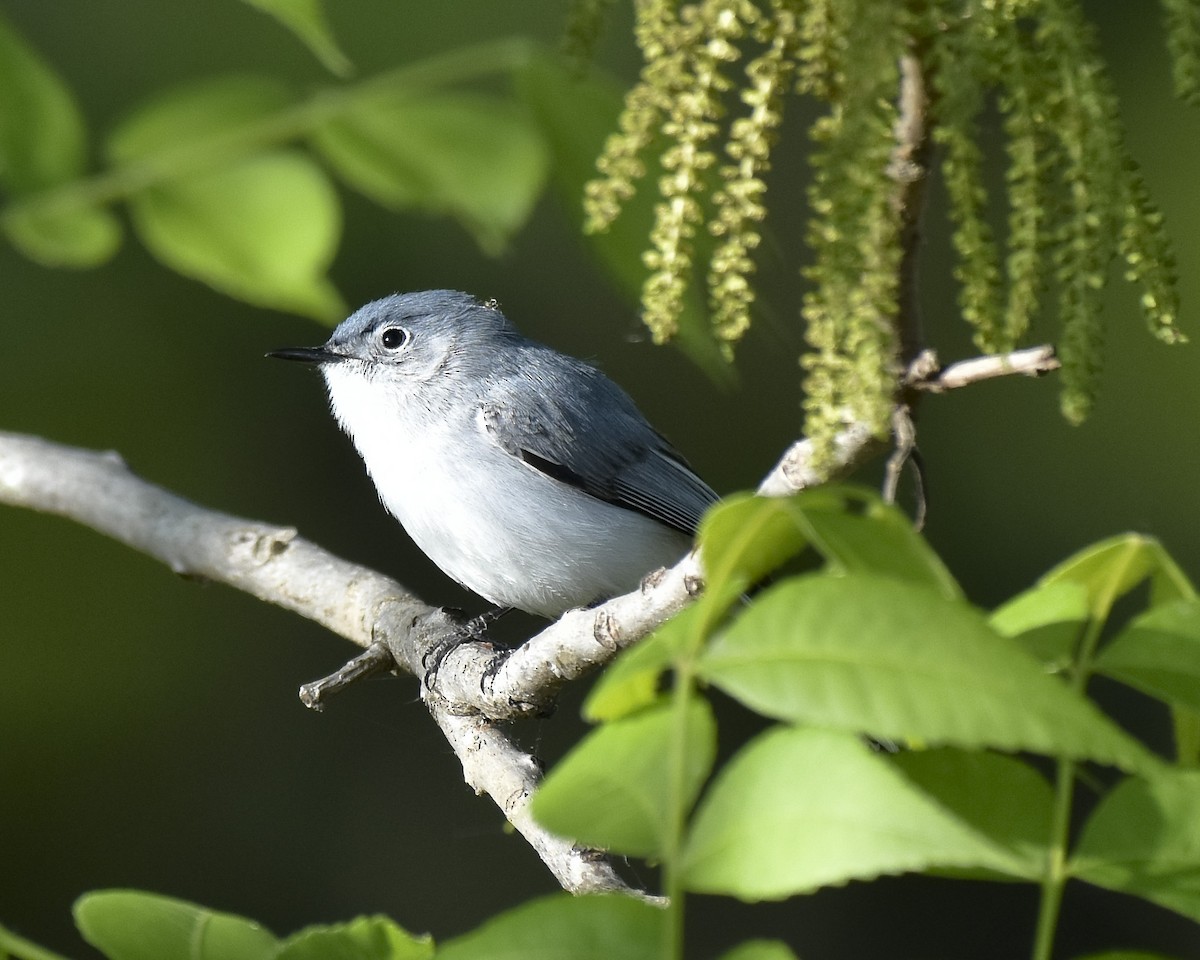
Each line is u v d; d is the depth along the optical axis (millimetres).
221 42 12133
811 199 3580
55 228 3801
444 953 2848
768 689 2801
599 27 3904
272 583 9555
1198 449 15492
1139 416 15766
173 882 14242
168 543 9805
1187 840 2998
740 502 3137
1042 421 16016
